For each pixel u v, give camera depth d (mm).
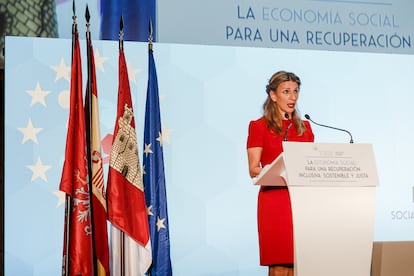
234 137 5594
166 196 5148
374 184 3287
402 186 5824
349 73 5832
